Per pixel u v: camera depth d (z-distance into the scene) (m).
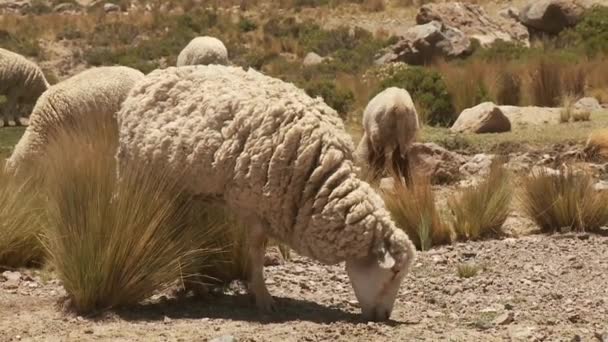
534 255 11.39
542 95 26.16
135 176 8.37
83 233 8.20
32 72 27.03
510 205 13.78
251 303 8.73
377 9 55.56
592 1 46.94
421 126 22.36
